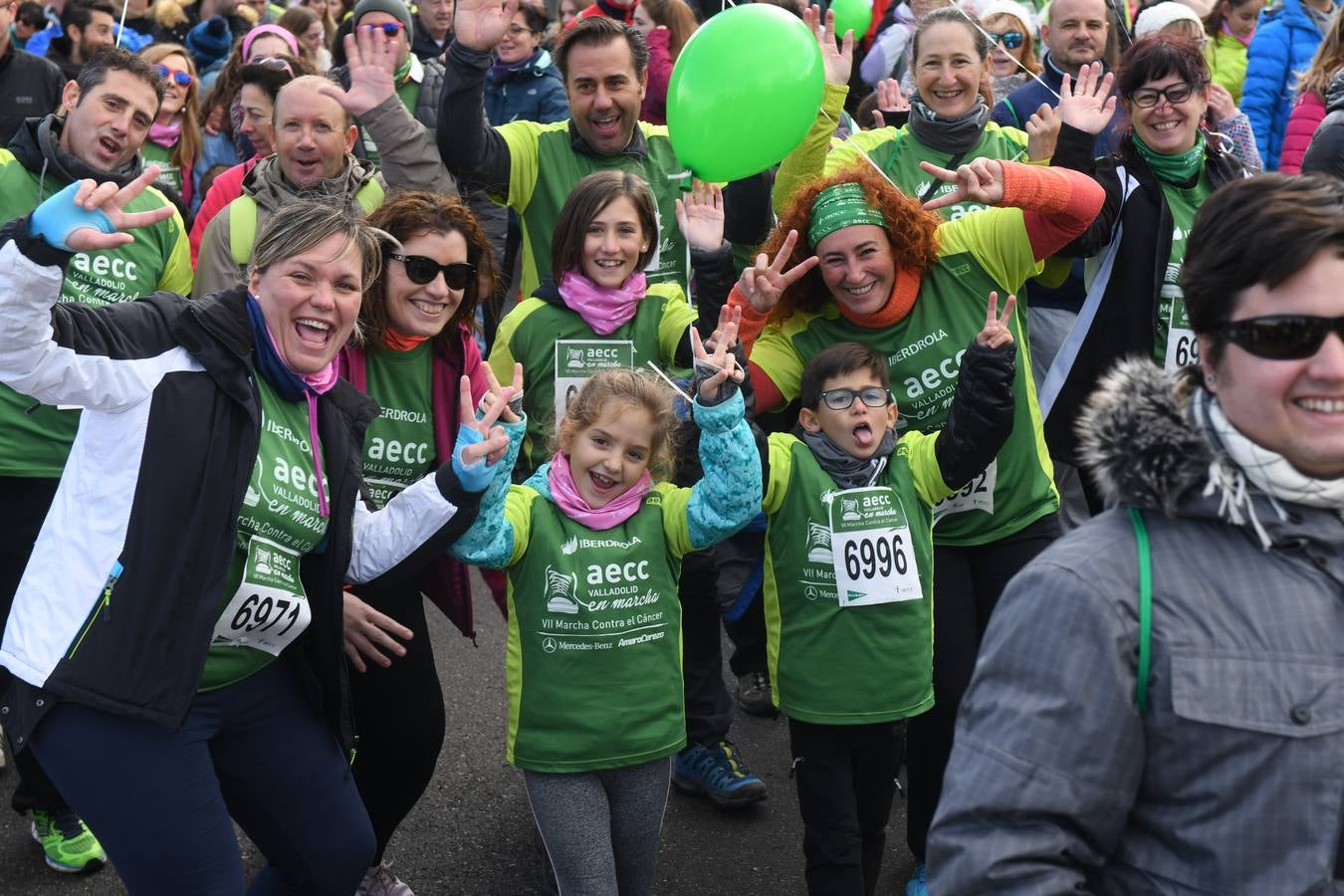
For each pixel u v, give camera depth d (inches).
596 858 125.3
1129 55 161.8
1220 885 60.6
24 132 160.7
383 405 136.2
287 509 105.3
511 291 258.5
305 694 111.3
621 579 128.3
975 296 147.6
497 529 123.5
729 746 169.0
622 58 175.2
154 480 98.3
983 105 193.2
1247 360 62.6
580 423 128.9
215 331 100.7
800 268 142.3
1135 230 161.2
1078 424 69.2
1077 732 61.9
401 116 170.4
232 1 342.3
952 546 146.0
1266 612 61.6
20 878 149.4
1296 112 217.5
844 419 136.6
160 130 244.5
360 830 110.7
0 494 148.3
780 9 148.5
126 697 96.7
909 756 145.8
